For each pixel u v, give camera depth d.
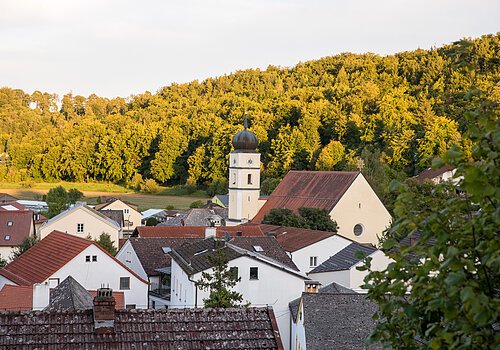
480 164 10.30
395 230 11.53
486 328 10.10
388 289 11.71
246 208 113.69
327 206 97.00
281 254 65.62
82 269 57.88
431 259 10.91
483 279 10.88
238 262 53.00
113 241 90.75
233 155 114.38
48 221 97.25
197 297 52.91
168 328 22.80
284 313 53.75
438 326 10.89
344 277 66.19
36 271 58.81
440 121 161.38
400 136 172.25
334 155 175.25
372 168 137.00
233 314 23.75
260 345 22.67
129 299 59.50
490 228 10.67
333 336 39.44
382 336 12.17
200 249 61.81
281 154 190.50
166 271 68.25
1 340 21.27
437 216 11.28
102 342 21.88
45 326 22.05
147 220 140.75
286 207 104.00
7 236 95.38
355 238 97.25
